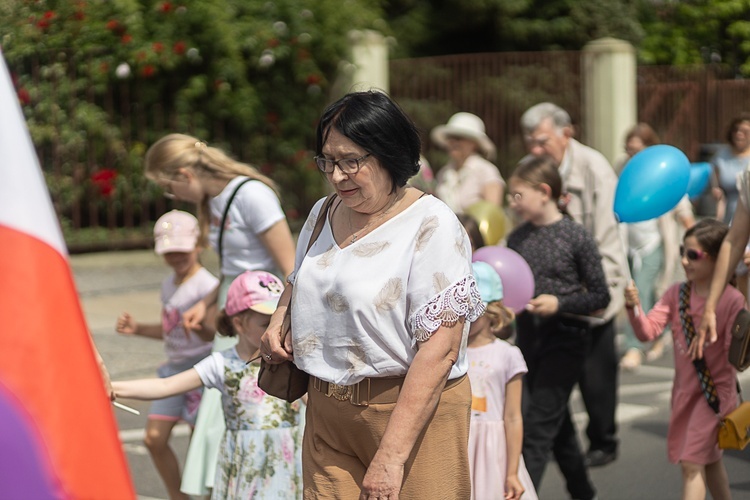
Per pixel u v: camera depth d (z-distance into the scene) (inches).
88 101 1051.9
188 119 1123.3
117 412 572.4
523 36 1673.2
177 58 1078.4
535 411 403.9
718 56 1717.5
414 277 234.1
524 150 1240.8
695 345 369.7
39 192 151.9
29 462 141.6
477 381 340.8
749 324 354.9
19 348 144.6
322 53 1172.5
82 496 144.1
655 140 653.3
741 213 365.4
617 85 1175.0
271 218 365.4
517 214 426.9
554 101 1233.4
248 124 1150.3
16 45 948.6
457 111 1251.2
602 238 466.9
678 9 1721.2
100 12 1037.2
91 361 150.4
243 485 320.5
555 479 469.7
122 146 1080.8
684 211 679.1
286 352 250.4
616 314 465.4
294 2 1159.6
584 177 472.7
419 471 239.1
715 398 369.1
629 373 664.4
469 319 237.9
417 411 229.9
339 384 238.7
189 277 406.0
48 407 144.0
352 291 234.7
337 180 234.5
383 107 234.7
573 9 1679.4
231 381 322.0
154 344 719.7
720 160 673.0
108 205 1081.4
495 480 339.6
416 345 236.7
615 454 479.5
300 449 322.7
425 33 1679.4
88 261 1019.3
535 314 399.5
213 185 371.9
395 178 237.6
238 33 1122.7
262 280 325.4
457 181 668.7
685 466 369.1
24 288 146.7
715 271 367.2
